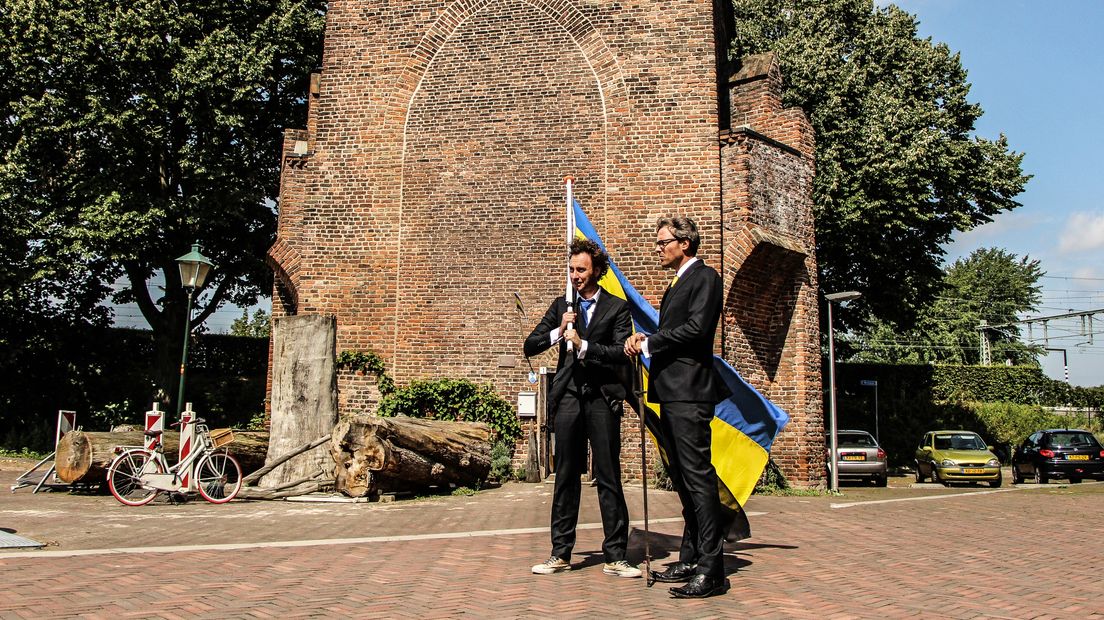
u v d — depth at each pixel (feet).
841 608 15.28
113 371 86.12
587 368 19.17
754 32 87.86
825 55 80.28
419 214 55.93
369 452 38.42
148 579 18.22
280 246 56.34
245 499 38.75
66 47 66.03
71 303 81.46
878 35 86.89
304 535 27.20
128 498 38.17
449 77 57.06
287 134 57.72
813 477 53.52
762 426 21.01
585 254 19.36
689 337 17.39
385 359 54.70
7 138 70.13
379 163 56.75
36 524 29.50
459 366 54.08
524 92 55.98
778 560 21.61
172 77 67.72
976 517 35.09
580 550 23.07
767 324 55.11
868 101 78.69
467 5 57.57
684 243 18.52
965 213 81.76
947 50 86.63
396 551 22.97
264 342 100.27
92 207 66.64
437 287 55.06
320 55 79.20
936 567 20.61
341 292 55.57
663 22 54.75
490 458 47.80
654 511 36.17
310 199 56.70
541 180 54.90
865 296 88.94
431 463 41.88
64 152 71.31
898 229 78.79
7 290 67.72
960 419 115.65
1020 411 118.83
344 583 17.78
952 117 81.10
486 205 55.36
